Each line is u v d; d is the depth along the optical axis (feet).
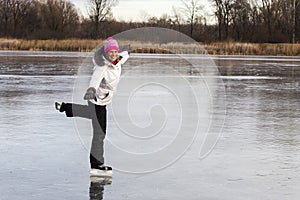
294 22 216.74
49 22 243.81
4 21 247.91
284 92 53.06
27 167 21.01
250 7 228.02
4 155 23.00
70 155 23.32
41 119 33.04
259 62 115.75
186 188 18.47
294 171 20.99
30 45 162.09
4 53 136.87
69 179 19.39
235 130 30.37
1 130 29.04
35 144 25.52
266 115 36.65
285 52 161.99
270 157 23.49
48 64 91.86
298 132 30.04
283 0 223.10
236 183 19.15
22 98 43.93
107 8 227.20
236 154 24.02
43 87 53.26
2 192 17.54
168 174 20.35
